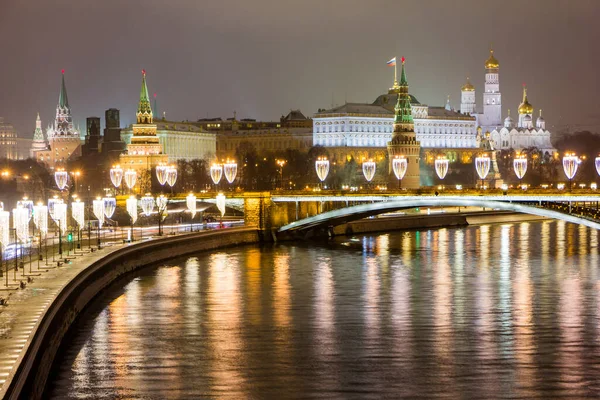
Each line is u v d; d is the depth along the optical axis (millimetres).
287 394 145250
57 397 143875
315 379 152000
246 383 150125
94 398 143500
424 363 160000
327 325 187125
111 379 151750
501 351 166750
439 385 148750
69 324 178000
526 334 178875
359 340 175125
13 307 161375
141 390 146750
